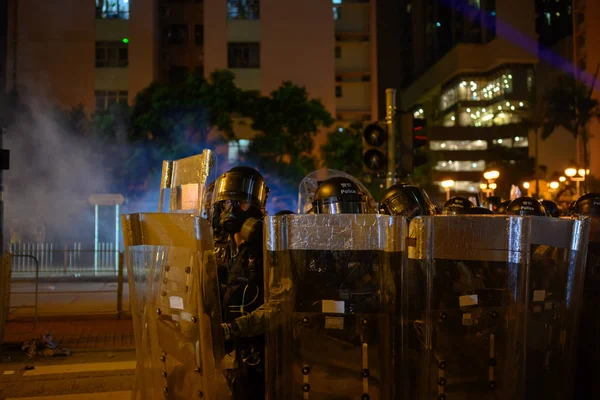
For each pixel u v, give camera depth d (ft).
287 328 8.95
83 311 37.37
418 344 8.99
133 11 106.22
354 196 11.82
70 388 20.89
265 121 85.71
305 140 89.35
